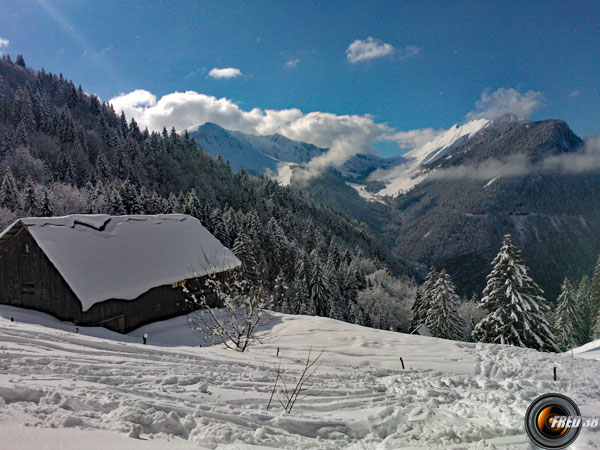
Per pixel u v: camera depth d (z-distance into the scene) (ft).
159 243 83.66
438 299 109.19
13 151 248.32
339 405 23.52
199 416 17.66
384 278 290.76
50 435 12.12
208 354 36.32
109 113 493.77
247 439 15.80
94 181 275.39
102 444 11.93
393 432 19.33
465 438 17.60
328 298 171.83
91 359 27.27
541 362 38.70
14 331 33.40
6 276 67.51
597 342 62.59
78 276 63.98
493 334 76.89
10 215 148.66
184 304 79.30
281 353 44.75
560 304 132.16
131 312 68.90
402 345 48.67
